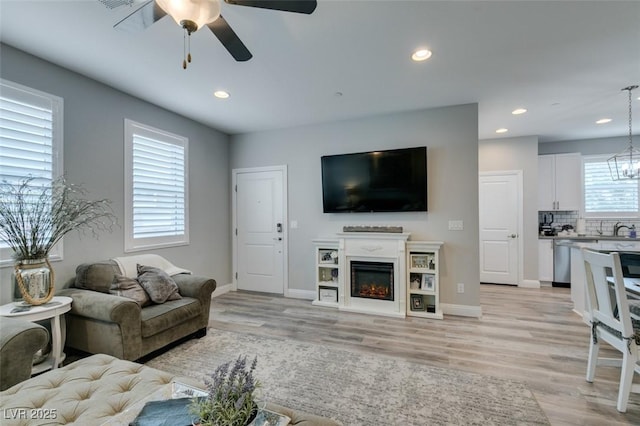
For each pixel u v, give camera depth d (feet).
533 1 6.24
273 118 13.76
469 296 12.12
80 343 8.07
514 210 17.11
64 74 9.01
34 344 5.79
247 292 16.05
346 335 10.23
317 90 10.69
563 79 9.87
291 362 8.34
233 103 11.90
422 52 8.22
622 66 8.98
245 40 7.57
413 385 7.19
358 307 12.84
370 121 13.65
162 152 12.37
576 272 12.32
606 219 17.60
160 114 12.29
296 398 6.72
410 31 7.25
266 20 6.78
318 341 9.75
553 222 18.67
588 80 9.93
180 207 13.24
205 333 10.38
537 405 6.41
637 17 6.70
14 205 7.36
